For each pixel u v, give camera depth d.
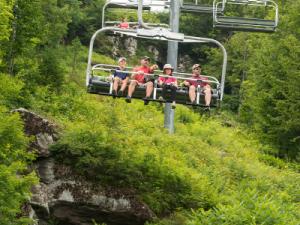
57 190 16.42
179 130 28.11
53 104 23.42
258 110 33.41
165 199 17.19
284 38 35.34
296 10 35.53
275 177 23.92
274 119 32.12
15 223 12.62
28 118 16.98
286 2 39.12
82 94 29.55
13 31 22.73
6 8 17.91
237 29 20.48
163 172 17.91
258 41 45.59
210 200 17.61
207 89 15.41
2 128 13.08
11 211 12.22
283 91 32.41
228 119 43.66
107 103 30.17
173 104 15.55
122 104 30.88
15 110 17.00
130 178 16.97
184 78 15.09
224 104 49.72
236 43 51.41
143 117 28.89
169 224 16.20
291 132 32.25
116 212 16.52
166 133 25.14
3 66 20.47
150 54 56.09
